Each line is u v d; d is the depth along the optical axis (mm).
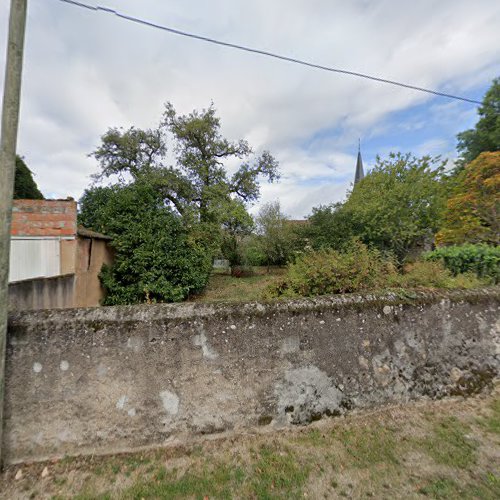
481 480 1520
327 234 12438
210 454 1763
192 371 1844
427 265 3508
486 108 11570
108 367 1750
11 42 1518
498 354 2418
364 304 2184
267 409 1949
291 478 1585
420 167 10984
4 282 1522
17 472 1608
